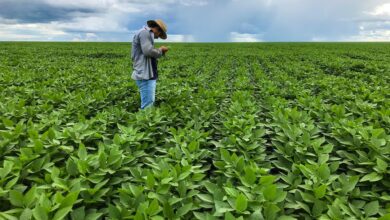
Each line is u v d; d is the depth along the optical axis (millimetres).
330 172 3754
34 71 15938
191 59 27938
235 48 54562
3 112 6238
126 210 2900
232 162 3838
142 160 4422
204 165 4684
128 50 44312
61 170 3615
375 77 13398
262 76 14766
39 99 8602
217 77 15414
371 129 4711
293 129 4758
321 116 6039
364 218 2939
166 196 3193
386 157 3910
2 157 4242
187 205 2980
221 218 2961
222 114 6395
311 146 4352
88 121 5383
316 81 11555
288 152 4324
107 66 19906
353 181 3381
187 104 8219
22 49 43594
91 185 3480
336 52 41906
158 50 7820
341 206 2955
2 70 15469
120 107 7797
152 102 8297
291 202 3279
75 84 11516
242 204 2758
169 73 16500
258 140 4777
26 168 3678
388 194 3646
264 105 7711
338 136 4883
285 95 9461
